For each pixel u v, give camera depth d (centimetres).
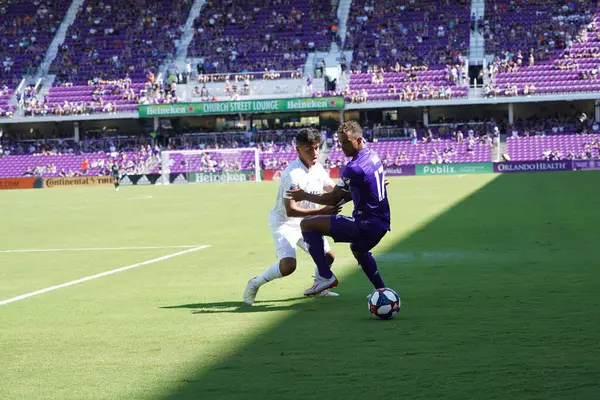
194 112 7656
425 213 2850
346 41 8156
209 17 8506
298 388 640
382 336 833
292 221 1108
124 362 756
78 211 3919
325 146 7725
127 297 1218
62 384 681
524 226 2250
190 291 1259
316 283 1100
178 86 7875
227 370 709
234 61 8094
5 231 2870
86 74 8206
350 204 3609
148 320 993
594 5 8019
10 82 8219
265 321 952
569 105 7775
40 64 8331
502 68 7712
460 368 682
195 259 1770
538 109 7838
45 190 6906
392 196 3975
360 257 1009
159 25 8531
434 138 7650
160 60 8262
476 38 7994
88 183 7469
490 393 605
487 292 1130
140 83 8062
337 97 7550
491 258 1573
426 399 596
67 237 2538
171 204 4162
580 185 4441
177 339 859
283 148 7744
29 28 8619
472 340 793
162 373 707
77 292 1304
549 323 870
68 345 851
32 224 3167
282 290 1216
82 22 8619
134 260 1803
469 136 7462
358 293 1170
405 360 720
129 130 8244
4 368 752
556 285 1177
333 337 837
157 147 7906
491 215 2670
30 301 1219
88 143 8019
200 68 7956
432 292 1152
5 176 7800
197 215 3291
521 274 1323
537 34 7900
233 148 7775
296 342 818
